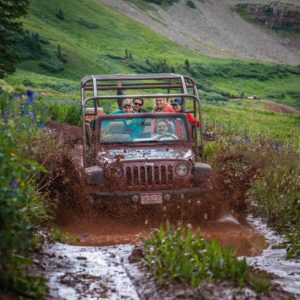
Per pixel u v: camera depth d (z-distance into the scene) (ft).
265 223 33.68
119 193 32.30
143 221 32.50
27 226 15.66
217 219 33.40
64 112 81.25
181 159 33.37
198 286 17.51
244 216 35.37
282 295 17.83
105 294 17.62
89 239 28.27
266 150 49.80
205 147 48.60
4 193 15.40
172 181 33.01
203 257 19.24
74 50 639.76
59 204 32.35
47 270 19.71
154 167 32.96
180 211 32.89
